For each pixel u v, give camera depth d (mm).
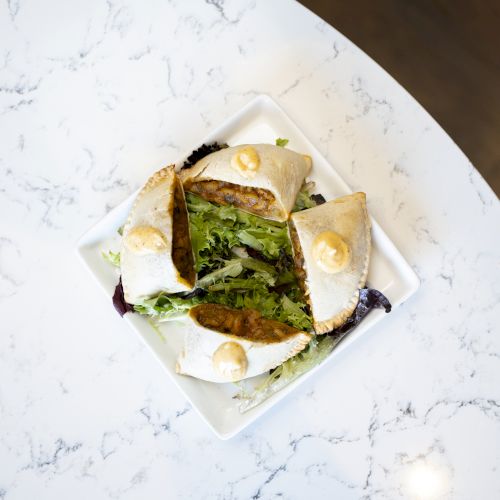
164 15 815
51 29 817
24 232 813
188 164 783
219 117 815
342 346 756
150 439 795
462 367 785
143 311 768
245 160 753
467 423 782
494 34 956
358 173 801
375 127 799
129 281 758
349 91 803
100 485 793
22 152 818
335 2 958
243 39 812
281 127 790
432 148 791
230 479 791
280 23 808
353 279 754
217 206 783
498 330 783
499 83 954
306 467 789
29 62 818
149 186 771
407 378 789
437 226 790
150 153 814
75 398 800
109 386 800
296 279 775
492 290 785
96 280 775
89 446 796
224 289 766
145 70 817
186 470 792
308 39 806
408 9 960
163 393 797
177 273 743
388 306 752
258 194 773
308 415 792
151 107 816
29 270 810
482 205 784
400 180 795
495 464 777
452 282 789
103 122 817
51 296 808
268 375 772
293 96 812
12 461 796
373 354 792
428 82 955
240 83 815
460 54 957
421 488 781
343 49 802
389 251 767
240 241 775
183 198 775
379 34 958
